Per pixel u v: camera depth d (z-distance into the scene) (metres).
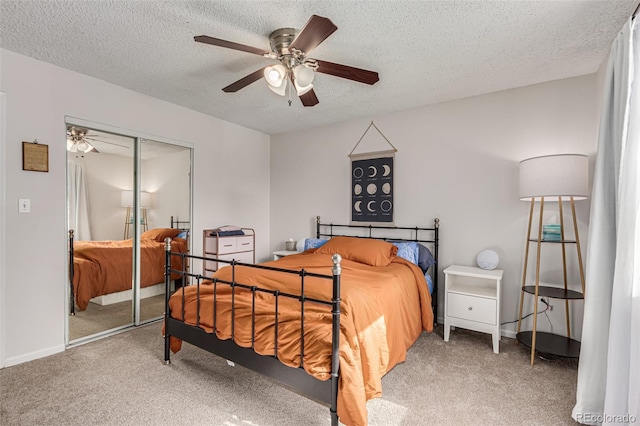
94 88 2.76
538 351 2.40
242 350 1.87
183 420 1.72
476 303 2.67
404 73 2.61
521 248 2.89
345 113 3.66
